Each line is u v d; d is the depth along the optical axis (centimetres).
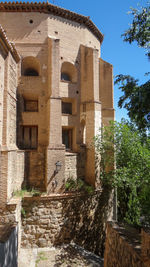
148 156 977
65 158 1430
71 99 1634
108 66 1767
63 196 1230
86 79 1638
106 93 1752
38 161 1379
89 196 1357
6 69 1184
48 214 1194
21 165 1325
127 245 580
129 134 1206
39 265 970
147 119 722
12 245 744
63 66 1633
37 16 1559
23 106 1515
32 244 1152
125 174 1160
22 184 1325
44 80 1521
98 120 1552
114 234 736
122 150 1245
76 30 1688
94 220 1377
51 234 1186
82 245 1280
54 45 1448
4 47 1139
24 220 1159
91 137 1523
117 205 1605
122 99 841
